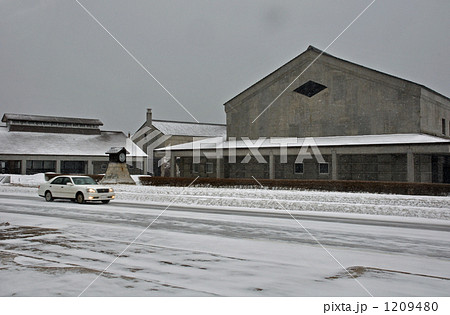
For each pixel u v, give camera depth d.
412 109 35.75
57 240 12.16
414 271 8.77
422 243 12.06
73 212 19.66
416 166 35.12
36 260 9.59
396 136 35.41
